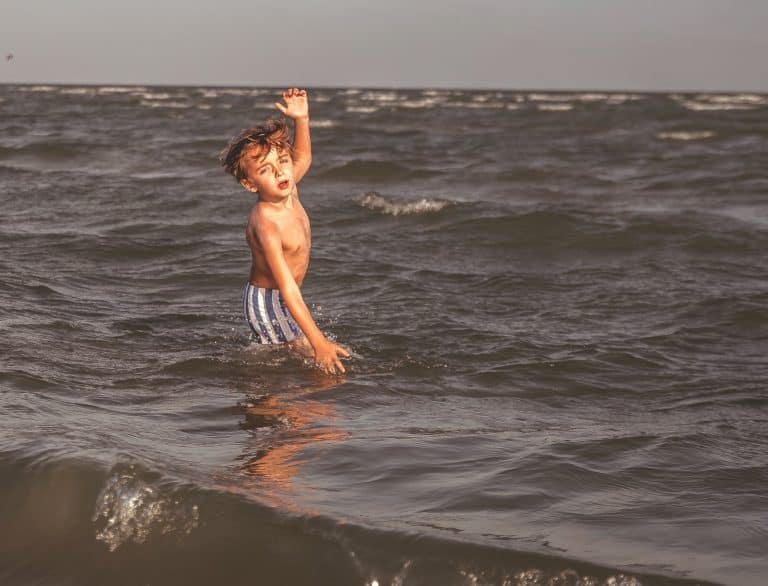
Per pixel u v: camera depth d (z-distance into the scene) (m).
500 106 71.56
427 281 7.54
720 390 4.81
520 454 3.46
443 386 4.62
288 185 4.82
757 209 13.48
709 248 9.60
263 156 4.75
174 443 3.50
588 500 3.02
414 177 17.33
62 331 5.33
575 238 9.96
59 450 3.08
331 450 3.44
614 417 4.25
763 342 5.91
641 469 3.34
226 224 10.43
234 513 2.73
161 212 11.45
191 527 2.71
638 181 17.09
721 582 2.42
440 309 6.43
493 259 9.00
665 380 4.97
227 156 4.82
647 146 27.30
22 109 50.84
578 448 3.55
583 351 5.42
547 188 15.89
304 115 5.13
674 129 37.56
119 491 2.84
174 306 6.32
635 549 2.64
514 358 5.19
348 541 2.59
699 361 5.39
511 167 19.12
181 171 17.48
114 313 5.98
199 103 70.56
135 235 9.42
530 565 2.47
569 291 7.38
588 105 76.94
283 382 4.52
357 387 4.48
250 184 4.86
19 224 9.92
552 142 28.75
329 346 4.73
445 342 5.47
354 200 12.61
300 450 3.44
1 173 15.52
